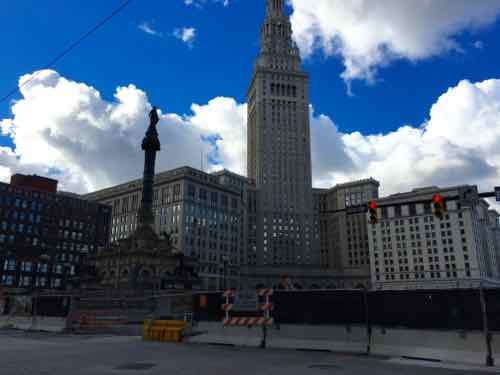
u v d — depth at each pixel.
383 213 173.88
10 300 46.56
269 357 21.75
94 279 76.56
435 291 22.61
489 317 20.64
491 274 169.38
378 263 170.88
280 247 195.00
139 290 63.97
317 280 175.88
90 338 32.59
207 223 156.62
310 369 17.86
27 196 139.12
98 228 159.12
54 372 16.80
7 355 21.95
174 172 162.12
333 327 24.97
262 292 27.59
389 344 23.05
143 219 78.00
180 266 75.69
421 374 16.95
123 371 17.08
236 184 191.00
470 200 28.97
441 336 21.78
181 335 29.95
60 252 143.88
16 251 131.50
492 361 19.70
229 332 28.33
